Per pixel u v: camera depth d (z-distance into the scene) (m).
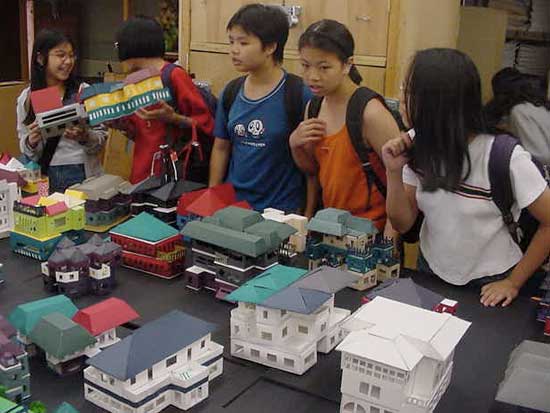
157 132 1.90
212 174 1.95
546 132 2.37
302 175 1.88
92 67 3.32
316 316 1.06
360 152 1.61
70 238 1.49
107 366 0.90
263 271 1.25
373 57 1.96
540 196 1.29
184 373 0.95
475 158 1.31
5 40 3.16
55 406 0.94
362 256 1.34
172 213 1.58
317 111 1.70
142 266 1.42
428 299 1.10
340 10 1.98
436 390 0.94
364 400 0.92
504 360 1.11
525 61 2.91
